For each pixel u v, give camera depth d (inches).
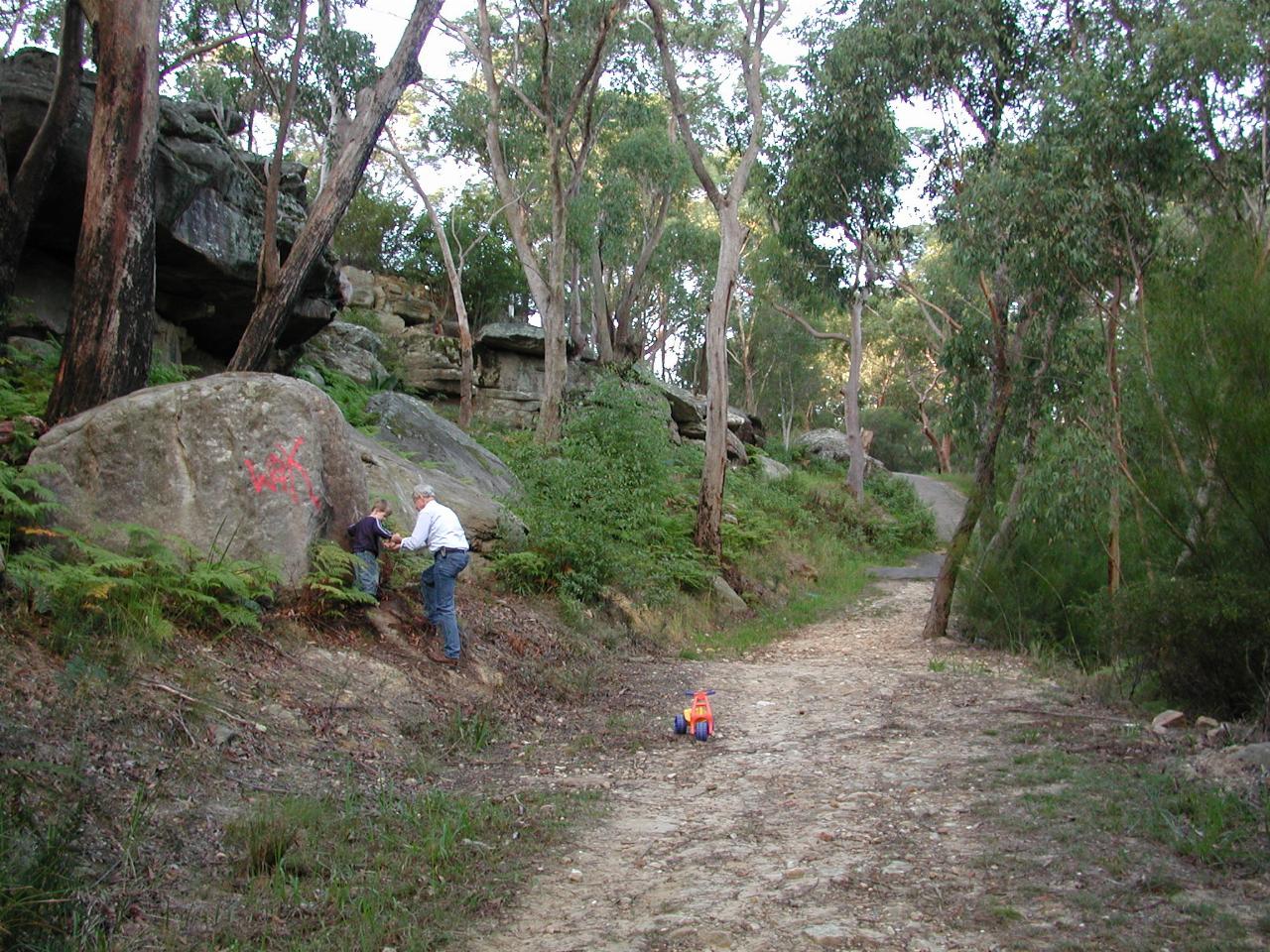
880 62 653.9
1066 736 342.3
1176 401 390.0
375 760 283.9
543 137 1073.5
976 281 639.8
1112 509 538.9
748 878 212.4
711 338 807.1
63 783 197.0
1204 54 536.4
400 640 374.0
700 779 303.1
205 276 581.0
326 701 305.6
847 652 633.6
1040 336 649.6
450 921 185.8
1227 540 384.5
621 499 658.2
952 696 437.4
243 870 194.9
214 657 295.1
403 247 1571.1
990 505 654.5
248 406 352.8
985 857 220.5
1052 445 593.9
